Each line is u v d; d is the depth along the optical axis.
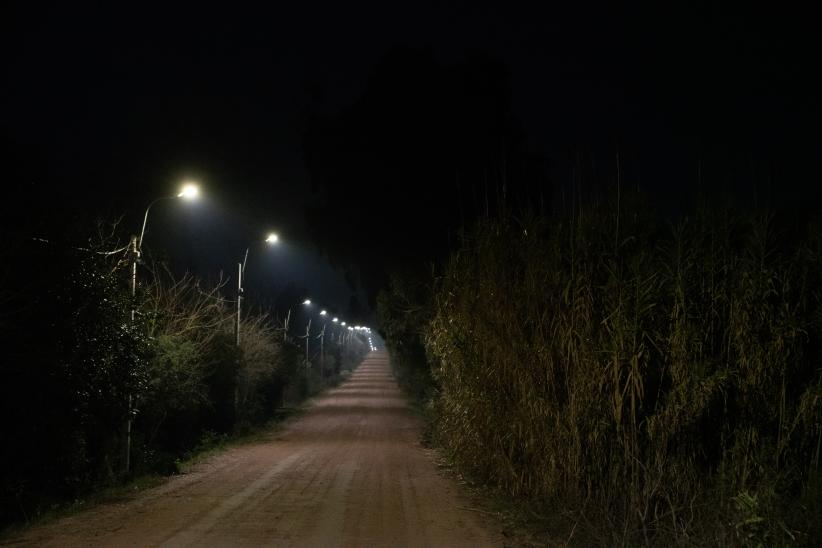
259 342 35.91
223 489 15.75
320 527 11.50
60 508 13.27
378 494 14.92
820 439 9.97
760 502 8.73
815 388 9.88
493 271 14.85
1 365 12.52
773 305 10.58
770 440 10.06
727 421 10.44
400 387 71.56
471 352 15.93
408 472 18.59
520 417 13.53
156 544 10.25
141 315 17.19
